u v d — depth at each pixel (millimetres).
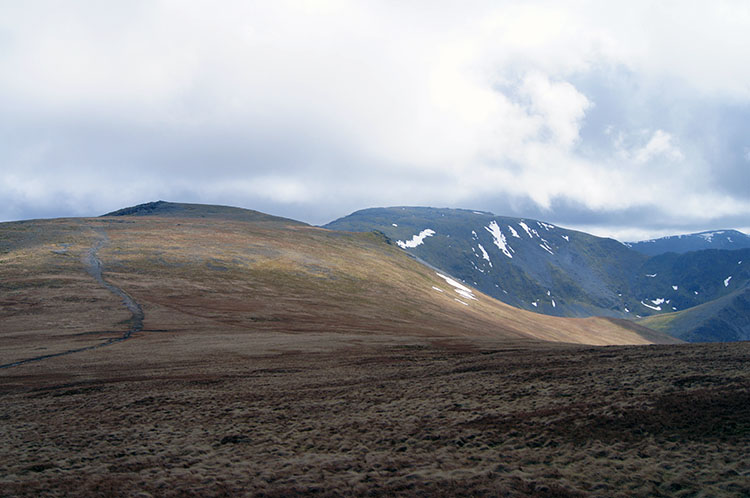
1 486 13352
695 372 19766
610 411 16281
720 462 12023
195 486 13117
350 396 22906
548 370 24641
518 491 11742
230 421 19859
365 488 12508
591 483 11844
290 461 14750
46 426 20750
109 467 14875
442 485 12383
